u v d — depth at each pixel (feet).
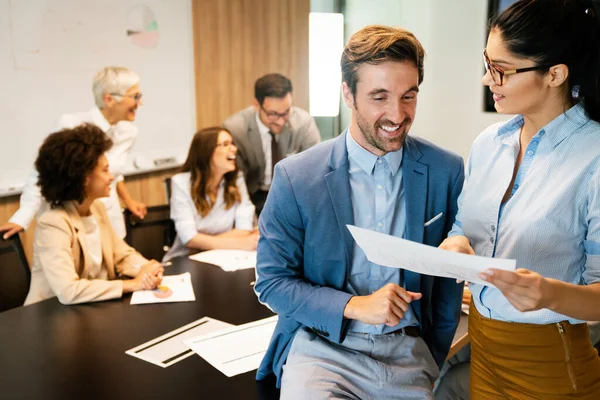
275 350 4.65
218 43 13.12
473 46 13.09
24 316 6.07
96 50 10.78
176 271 7.55
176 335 5.56
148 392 4.48
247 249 8.70
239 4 13.34
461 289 4.81
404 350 4.33
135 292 6.75
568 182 3.79
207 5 12.73
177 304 6.38
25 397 4.41
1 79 9.42
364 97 3.80
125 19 11.19
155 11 11.72
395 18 14.55
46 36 9.94
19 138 9.80
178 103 12.53
